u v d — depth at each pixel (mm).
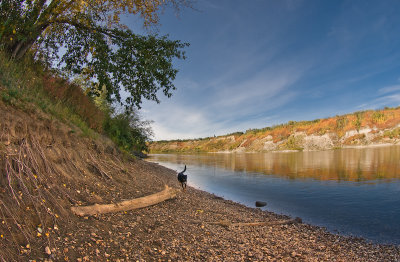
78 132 8133
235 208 9805
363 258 5176
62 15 9062
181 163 38281
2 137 4582
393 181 16562
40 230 3643
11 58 7535
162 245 4434
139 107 10508
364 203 10766
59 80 9891
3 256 2859
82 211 4746
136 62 9812
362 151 64812
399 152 51250
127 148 13062
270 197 12617
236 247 4984
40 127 5867
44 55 9883
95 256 3545
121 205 5672
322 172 23391
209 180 19219
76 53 9914
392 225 7738
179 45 10453
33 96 7000
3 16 7512
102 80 8930
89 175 6906
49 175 5207
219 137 182250
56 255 3289
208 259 4203
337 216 8867
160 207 6832
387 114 121688
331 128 126125
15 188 4035
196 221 6242
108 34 9750
